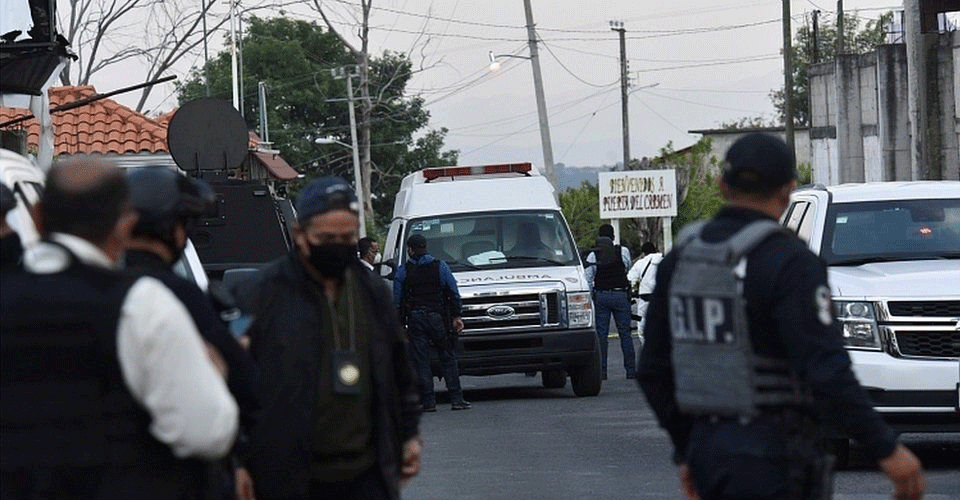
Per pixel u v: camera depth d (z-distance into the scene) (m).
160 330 9.45
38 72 31.72
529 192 45.00
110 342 9.42
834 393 11.15
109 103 68.69
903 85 76.75
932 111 55.59
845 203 29.86
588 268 48.44
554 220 44.28
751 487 11.41
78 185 9.60
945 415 25.72
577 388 42.66
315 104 162.62
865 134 91.19
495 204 44.50
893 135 77.38
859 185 31.19
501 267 43.12
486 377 54.94
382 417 12.82
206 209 12.52
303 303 12.70
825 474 11.70
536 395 44.19
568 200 133.50
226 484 12.22
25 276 9.58
